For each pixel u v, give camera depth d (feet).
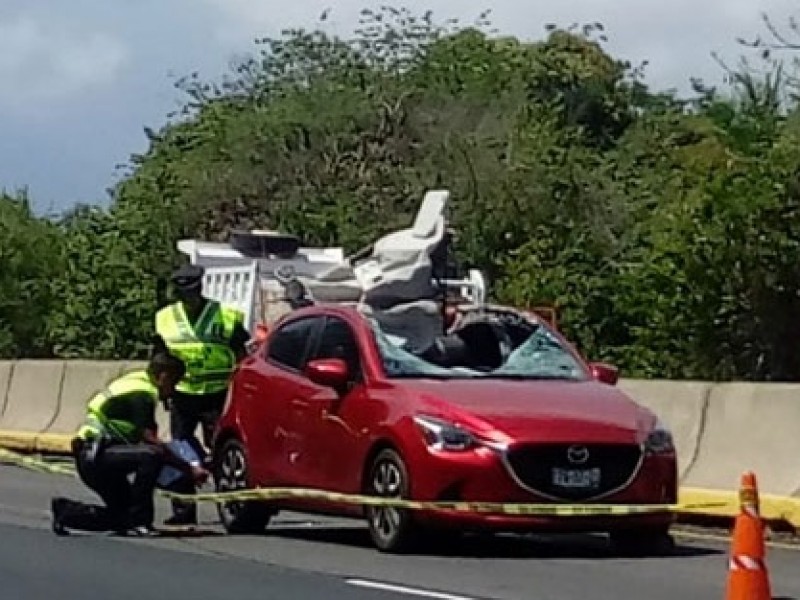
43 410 94.12
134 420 52.95
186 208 119.75
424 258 78.69
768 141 82.69
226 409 54.95
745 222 78.84
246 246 84.17
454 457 45.42
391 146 119.14
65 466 79.77
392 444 47.06
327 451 49.67
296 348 52.65
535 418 45.98
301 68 131.34
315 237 114.11
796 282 78.54
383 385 48.26
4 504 62.75
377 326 50.42
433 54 129.08
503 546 49.98
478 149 111.55
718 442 59.77
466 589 41.37
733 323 80.28
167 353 54.24
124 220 121.08
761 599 36.06
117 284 118.52
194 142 129.59
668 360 82.74
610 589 41.42
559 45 172.96
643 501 46.21
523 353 50.47
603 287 91.15
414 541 47.16
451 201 109.60
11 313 132.67
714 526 56.75
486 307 53.78
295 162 120.26
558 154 112.37
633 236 100.63
